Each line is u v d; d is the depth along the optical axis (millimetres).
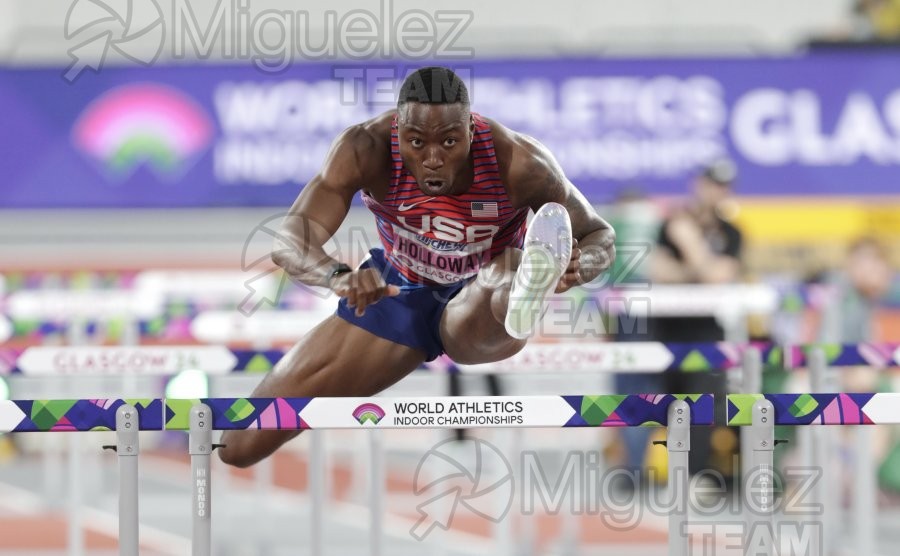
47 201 28469
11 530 21625
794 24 31734
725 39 30984
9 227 31188
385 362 11695
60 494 25891
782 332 22234
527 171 10586
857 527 15578
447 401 9578
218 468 24531
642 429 21859
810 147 28625
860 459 15531
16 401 9484
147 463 30531
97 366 14453
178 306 19188
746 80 28422
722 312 20281
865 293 24344
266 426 9555
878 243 26141
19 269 31250
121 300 18953
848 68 28625
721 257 22516
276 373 11773
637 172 28250
